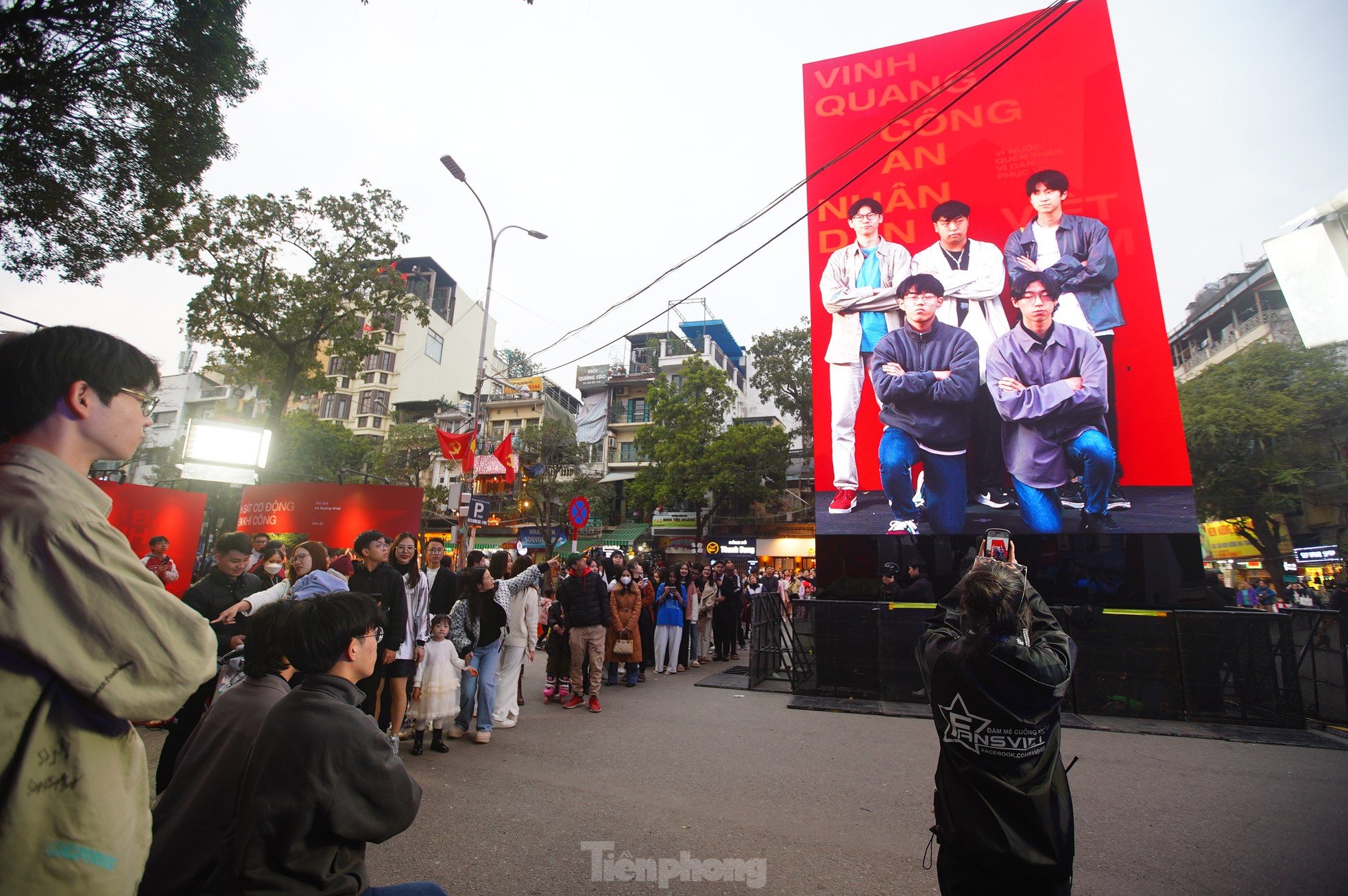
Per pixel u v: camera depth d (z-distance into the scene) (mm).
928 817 4477
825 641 8961
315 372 19984
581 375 39094
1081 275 9789
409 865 3609
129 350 1421
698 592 13523
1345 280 7020
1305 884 3461
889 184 10930
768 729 7078
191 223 16062
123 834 1195
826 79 11633
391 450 33750
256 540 6883
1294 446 20125
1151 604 8812
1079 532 9250
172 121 8484
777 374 28531
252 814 1690
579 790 4949
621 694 9336
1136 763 5934
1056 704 2301
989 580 2367
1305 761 6023
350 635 1969
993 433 9852
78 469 1312
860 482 10312
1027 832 2197
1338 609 11281
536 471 30000
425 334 44656
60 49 7570
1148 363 9336
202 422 9523
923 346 10359
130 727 1266
